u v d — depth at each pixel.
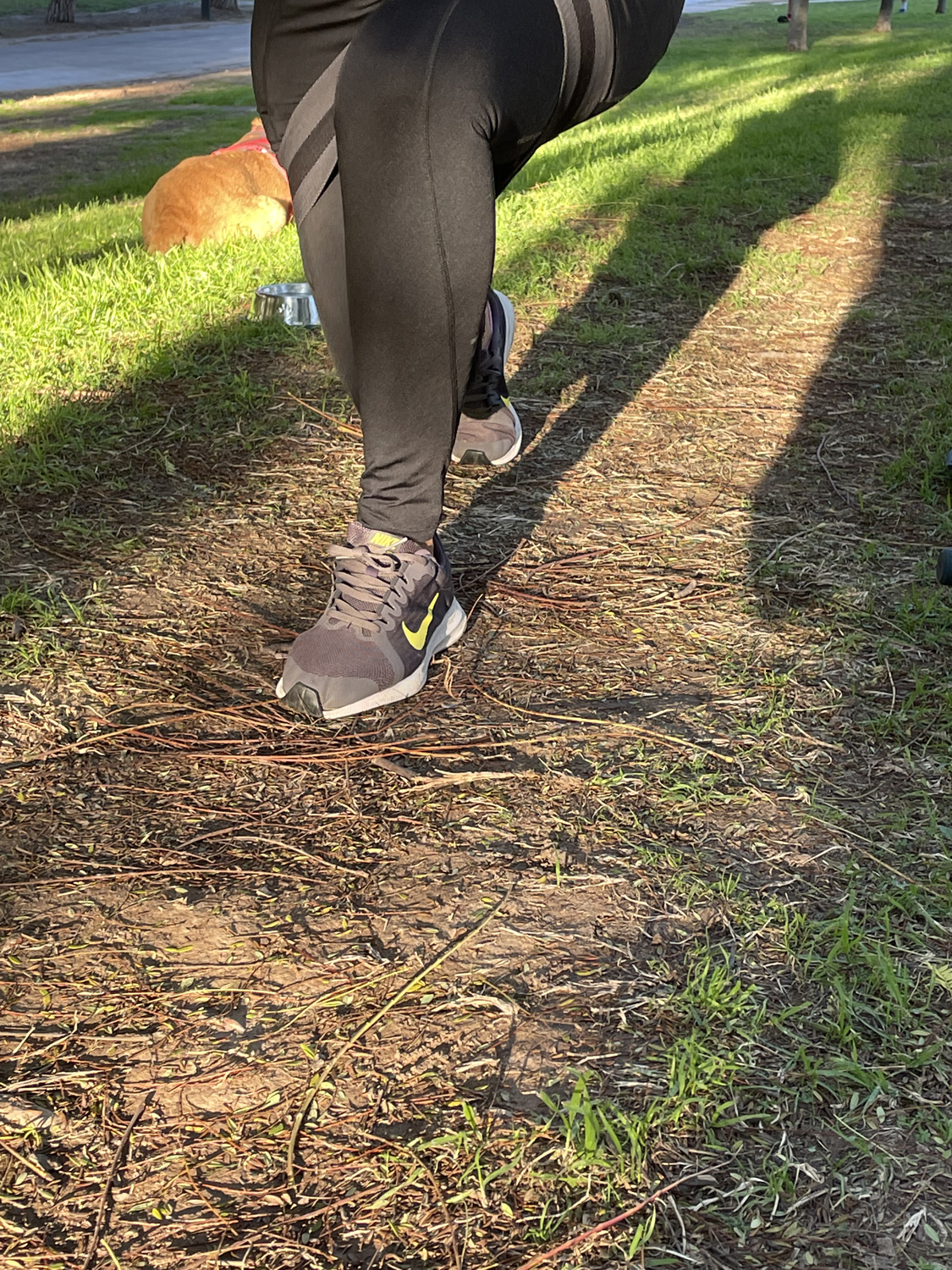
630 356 4.06
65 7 34.62
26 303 4.65
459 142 1.71
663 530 2.82
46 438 3.36
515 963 1.56
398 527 2.08
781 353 4.08
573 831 1.81
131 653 2.31
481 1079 1.39
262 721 2.11
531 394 3.72
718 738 2.03
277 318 4.44
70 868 1.74
